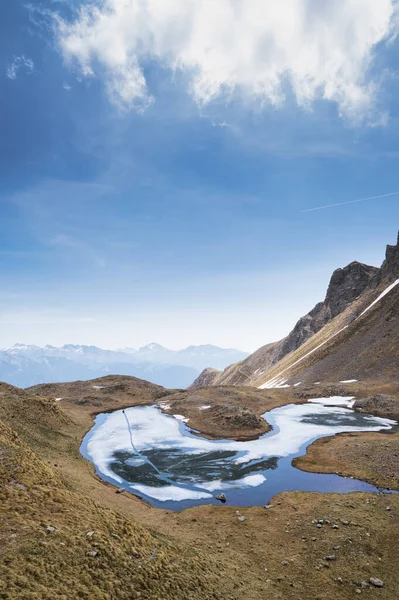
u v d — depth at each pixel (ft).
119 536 63.00
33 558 47.93
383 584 65.21
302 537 84.99
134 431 229.04
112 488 126.21
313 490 122.01
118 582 49.60
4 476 73.97
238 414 244.22
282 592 62.28
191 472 148.25
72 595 43.42
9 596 39.17
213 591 57.21
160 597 50.29
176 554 66.39
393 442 163.12
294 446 184.55
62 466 131.95
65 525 60.18
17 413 184.55
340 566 71.51
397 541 80.53
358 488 120.78
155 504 114.83
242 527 92.68
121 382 467.11
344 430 214.07
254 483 132.98
